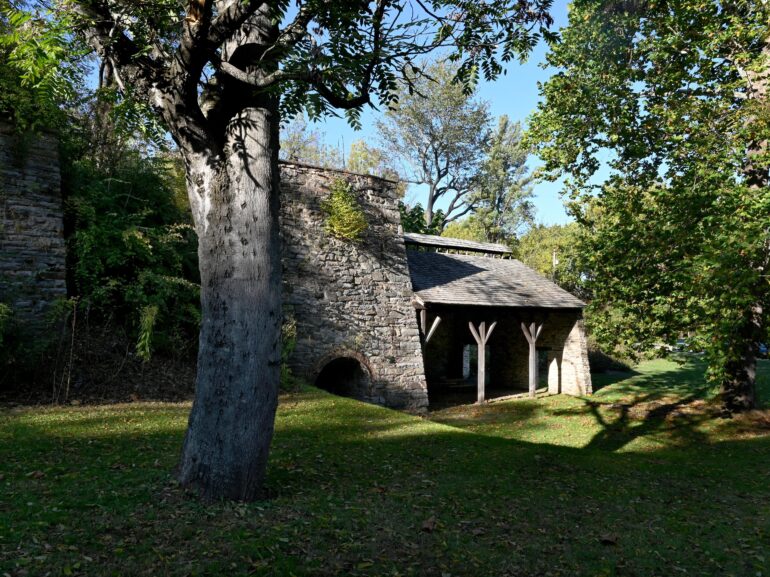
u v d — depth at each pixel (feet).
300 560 11.67
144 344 29.89
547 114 40.47
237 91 13.85
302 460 20.67
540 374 73.61
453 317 70.69
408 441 25.93
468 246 67.56
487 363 71.92
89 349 31.09
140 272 35.01
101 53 13.93
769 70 32.68
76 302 29.86
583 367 61.11
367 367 45.55
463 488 18.69
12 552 10.69
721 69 37.29
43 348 28.09
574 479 21.62
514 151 118.11
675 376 71.15
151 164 41.50
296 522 13.64
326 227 45.70
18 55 12.73
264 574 10.89
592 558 13.71
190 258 40.63
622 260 35.14
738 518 18.52
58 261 31.89
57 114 31.60
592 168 40.86
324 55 12.19
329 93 13.25
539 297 59.98
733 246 26.11
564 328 63.36
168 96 13.60
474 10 14.10
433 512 15.85
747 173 34.68
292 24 13.62
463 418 46.57
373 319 46.85
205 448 14.52
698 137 32.40
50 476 15.78
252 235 14.25
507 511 16.74
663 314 33.12
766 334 29.53
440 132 115.14
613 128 36.78
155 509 13.47
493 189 119.55
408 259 58.44
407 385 47.96
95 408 26.27
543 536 14.89
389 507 15.89
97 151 40.93
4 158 30.73
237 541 12.11
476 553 13.20
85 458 17.98
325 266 44.86
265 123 14.61
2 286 29.40
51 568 10.25
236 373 14.29
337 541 12.92
